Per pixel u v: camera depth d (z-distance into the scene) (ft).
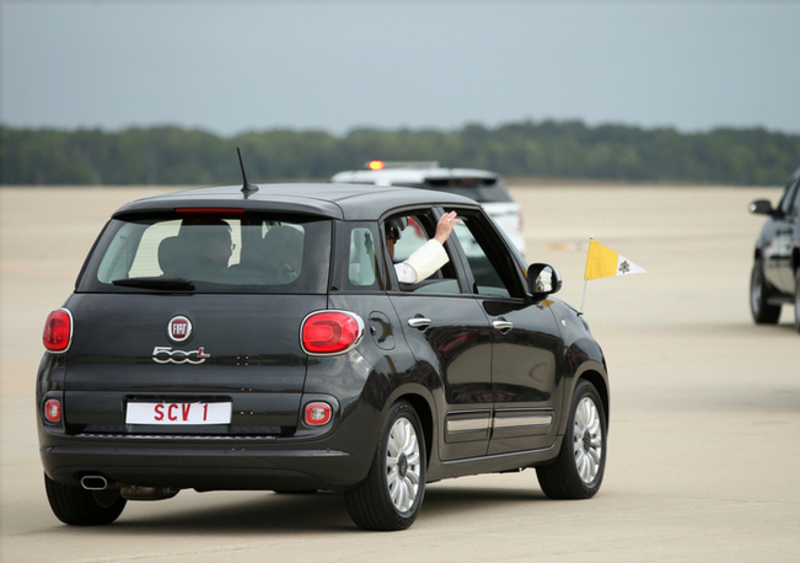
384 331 88.48
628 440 132.77
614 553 81.82
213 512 102.27
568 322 108.78
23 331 248.52
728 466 117.91
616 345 215.92
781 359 196.44
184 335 86.74
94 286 90.02
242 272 87.92
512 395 99.71
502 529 90.94
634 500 103.71
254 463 84.84
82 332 88.79
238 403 85.46
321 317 85.71
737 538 86.74
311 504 105.50
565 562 79.10
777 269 236.63
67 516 95.35
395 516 88.58
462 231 191.11
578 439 106.83
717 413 148.46
